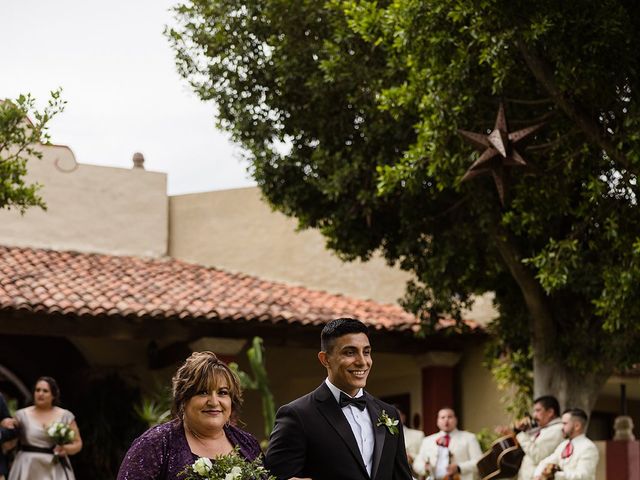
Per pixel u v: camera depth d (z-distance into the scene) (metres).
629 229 10.77
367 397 5.59
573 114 10.15
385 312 17.38
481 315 17.08
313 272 18.92
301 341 16.70
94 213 19.27
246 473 4.73
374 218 13.68
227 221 19.70
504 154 9.49
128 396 17.47
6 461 12.05
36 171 18.94
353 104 13.30
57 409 11.85
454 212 12.98
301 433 5.37
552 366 12.82
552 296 12.83
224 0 13.68
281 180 13.81
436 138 10.82
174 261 19.53
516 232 11.31
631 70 9.85
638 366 15.88
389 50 11.94
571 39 9.77
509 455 10.62
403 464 5.50
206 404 4.84
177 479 4.74
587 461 9.91
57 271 17.12
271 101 13.70
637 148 9.75
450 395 16.97
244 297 16.98
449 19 10.38
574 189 11.78
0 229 18.50
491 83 10.68
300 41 13.38
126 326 15.89
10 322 15.33
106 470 17.05
